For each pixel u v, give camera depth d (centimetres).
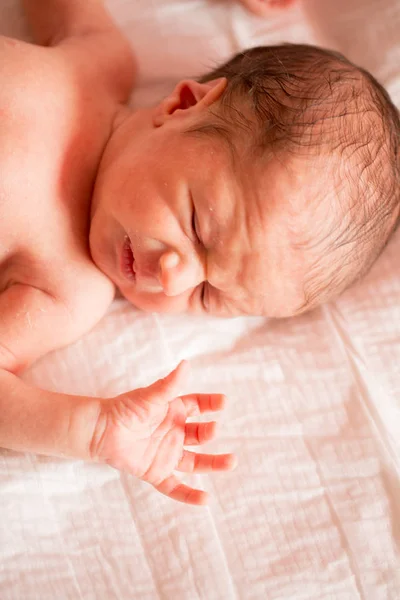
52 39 136
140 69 142
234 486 115
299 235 102
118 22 143
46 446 102
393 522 116
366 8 149
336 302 129
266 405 122
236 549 111
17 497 106
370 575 112
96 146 120
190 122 109
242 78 110
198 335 125
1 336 110
